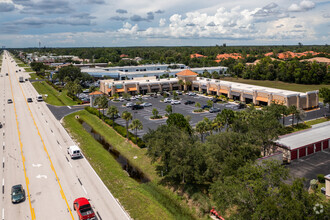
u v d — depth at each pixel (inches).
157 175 1734.7
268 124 1722.4
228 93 4072.3
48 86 5492.1
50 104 3900.1
